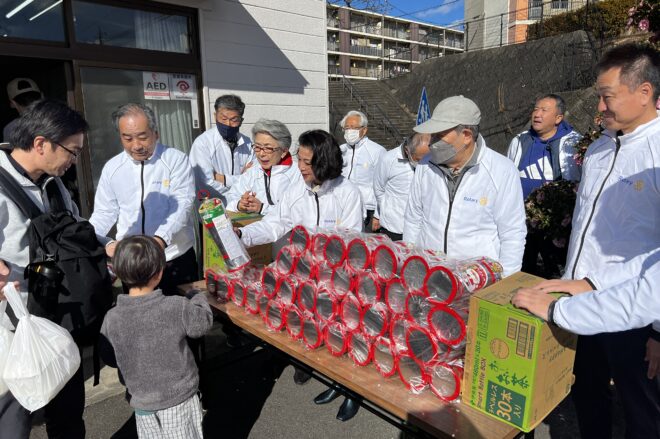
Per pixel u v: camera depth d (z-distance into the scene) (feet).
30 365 4.83
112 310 5.76
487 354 4.49
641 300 3.74
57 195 6.18
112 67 14.42
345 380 5.47
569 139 10.62
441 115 6.39
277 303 6.73
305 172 7.54
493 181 6.71
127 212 8.70
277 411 8.88
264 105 18.93
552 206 9.77
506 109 44.47
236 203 10.65
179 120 16.46
